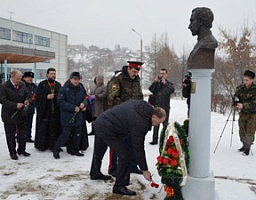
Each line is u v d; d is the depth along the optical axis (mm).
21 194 3680
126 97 4371
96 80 7156
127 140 4117
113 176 4352
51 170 4621
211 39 3230
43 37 41719
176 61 32875
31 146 6227
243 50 16203
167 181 3354
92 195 3664
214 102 14500
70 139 5629
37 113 5793
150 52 33969
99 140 4020
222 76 16047
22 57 21609
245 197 3586
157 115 3219
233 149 6031
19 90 5156
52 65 43344
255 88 5461
